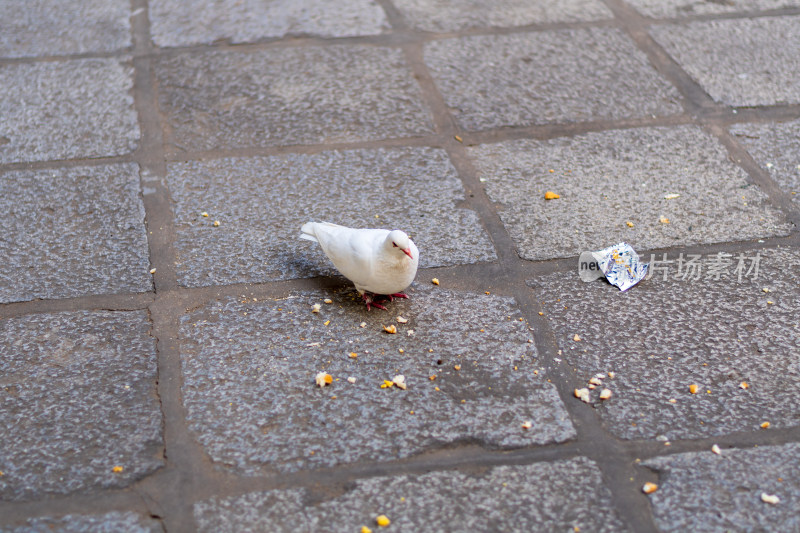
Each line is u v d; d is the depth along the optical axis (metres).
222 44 5.13
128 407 2.81
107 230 3.65
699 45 5.12
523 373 2.96
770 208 3.79
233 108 4.54
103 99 4.59
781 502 2.49
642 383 2.92
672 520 2.45
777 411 2.81
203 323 3.17
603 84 4.75
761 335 3.12
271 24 5.37
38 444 2.68
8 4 5.54
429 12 5.55
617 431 2.74
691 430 2.74
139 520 2.45
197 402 2.83
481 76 4.84
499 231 3.67
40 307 3.24
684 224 3.70
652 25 5.36
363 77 4.82
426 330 3.14
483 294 3.33
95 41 5.14
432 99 4.63
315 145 4.25
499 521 2.45
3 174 3.99
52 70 4.84
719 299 3.29
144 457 2.64
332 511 2.48
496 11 5.57
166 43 5.13
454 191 3.92
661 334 3.13
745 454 2.65
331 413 2.79
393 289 3.13
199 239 3.60
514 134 4.35
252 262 3.47
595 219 3.74
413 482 2.57
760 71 4.84
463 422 2.76
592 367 2.99
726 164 4.09
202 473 2.59
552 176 4.03
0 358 3.01
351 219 3.72
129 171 4.04
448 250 3.55
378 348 3.06
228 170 4.05
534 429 2.74
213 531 2.42
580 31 5.30
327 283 3.38
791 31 5.25
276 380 2.92
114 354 3.03
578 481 2.57
